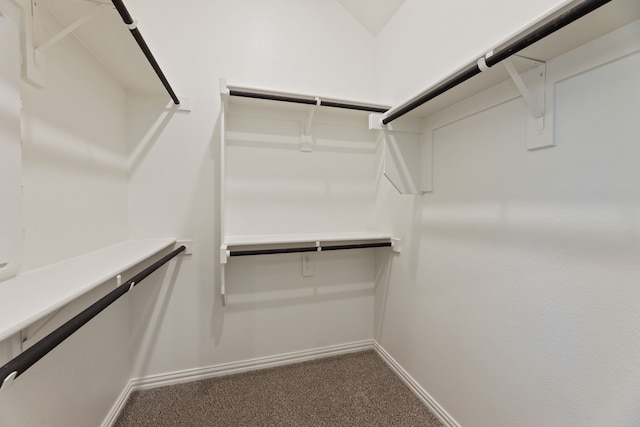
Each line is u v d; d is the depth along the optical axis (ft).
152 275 5.21
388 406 4.79
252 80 5.57
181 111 5.24
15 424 2.56
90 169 3.81
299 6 5.89
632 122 2.29
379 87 6.30
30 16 2.69
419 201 5.07
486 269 3.70
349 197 6.44
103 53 3.83
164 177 5.20
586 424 2.62
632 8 2.09
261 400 4.91
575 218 2.69
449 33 4.25
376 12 5.91
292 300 6.07
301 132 6.01
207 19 5.33
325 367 5.93
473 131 3.92
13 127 2.35
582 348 2.65
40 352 1.75
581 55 2.62
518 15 3.17
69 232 3.33
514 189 3.32
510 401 3.37
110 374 4.39
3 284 2.26
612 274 2.43
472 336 3.93
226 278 5.59
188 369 5.44
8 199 2.30
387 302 6.09
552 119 2.87
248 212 5.71
